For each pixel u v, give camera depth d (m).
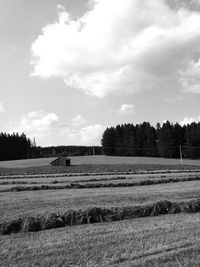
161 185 35.94
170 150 141.12
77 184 35.50
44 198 24.97
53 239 12.20
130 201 22.66
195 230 13.25
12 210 19.11
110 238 12.06
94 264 9.27
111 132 164.62
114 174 58.19
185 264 9.00
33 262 9.54
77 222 15.45
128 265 9.07
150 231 13.15
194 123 146.75
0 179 49.66
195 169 74.94
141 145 154.62
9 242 11.90
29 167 94.06
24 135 188.38
